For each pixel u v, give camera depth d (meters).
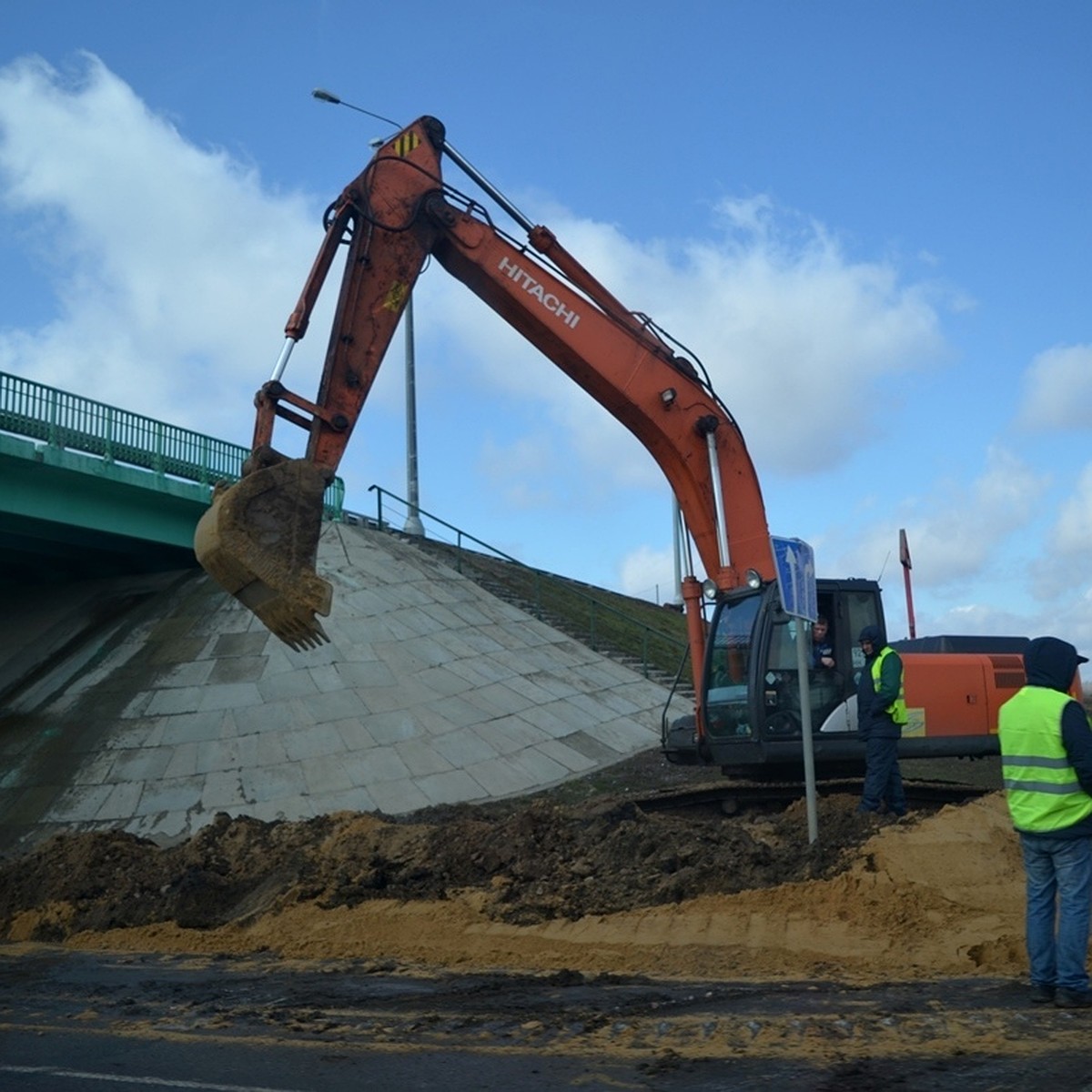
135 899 11.99
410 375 35.31
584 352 15.84
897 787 12.62
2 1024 7.59
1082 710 6.89
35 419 23.17
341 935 10.45
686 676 31.73
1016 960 8.17
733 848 10.93
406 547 32.31
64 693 24.62
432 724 22.84
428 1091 5.70
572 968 8.81
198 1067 6.32
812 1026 6.49
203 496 27.36
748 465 16.14
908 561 22.44
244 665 24.00
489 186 16.02
